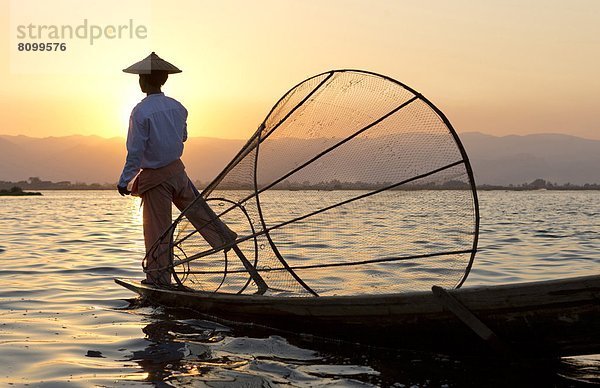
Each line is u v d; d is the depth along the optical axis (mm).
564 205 40156
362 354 4270
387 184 5234
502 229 16562
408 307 4129
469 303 3824
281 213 5637
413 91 4996
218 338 4699
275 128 5762
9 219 22281
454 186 4988
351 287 5391
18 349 4344
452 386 3568
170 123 6055
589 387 3561
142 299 6355
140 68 6074
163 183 6074
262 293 5688
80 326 5109
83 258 10109
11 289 7047
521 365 4008
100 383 3576
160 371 3822
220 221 5969
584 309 3539
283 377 3703
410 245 5184
